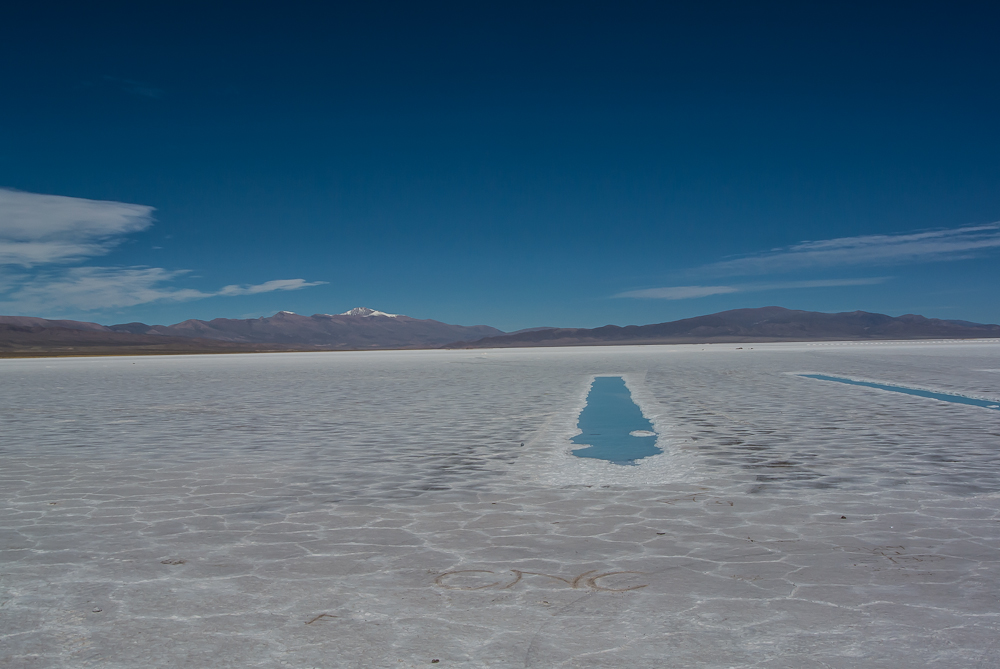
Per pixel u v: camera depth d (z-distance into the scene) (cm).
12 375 4322
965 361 4281
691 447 1113
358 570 525
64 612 446
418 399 2127
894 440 1169
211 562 547
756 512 692
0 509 737
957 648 385
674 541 593
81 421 1622
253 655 384
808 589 475
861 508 705
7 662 377
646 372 3512
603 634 407
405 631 414
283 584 495
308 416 1688
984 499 741
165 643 400
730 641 396
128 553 572
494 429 1386
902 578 495
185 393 2522
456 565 534
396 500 766
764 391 2211
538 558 550
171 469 977
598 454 1066
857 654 379
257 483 870
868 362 4275
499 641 399
